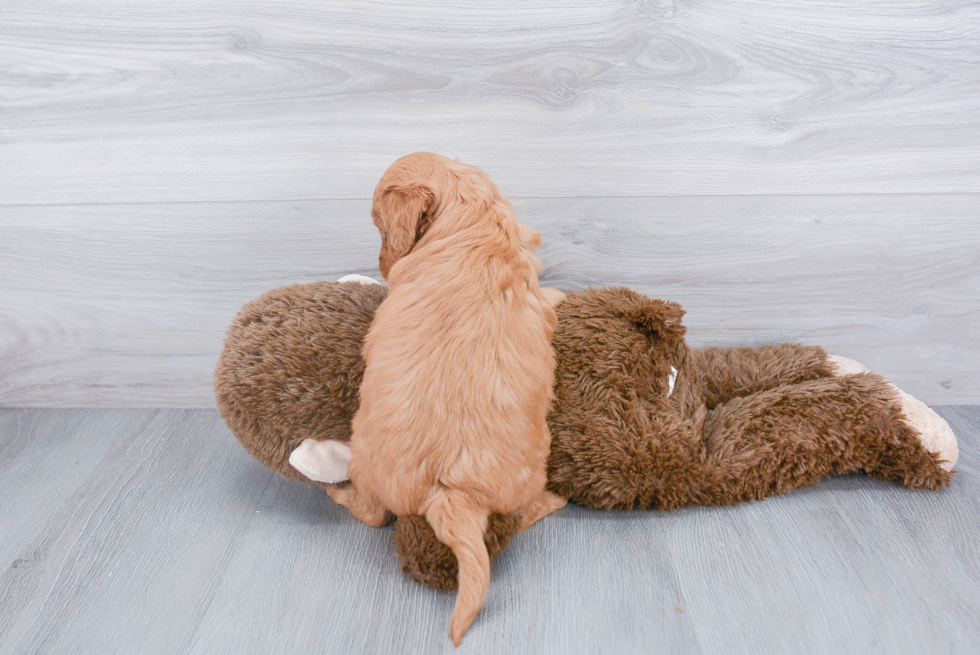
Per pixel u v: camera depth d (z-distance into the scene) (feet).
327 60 5.09
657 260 5.64
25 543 4.40
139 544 4.39
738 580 3.98
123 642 3.62
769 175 5.37
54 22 5.02
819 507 4.63
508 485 3.97
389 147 5.32
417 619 3.75
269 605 3.86
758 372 5.36
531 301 4.21
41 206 5.49
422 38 5.02
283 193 5.45
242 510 4.75
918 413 4.80
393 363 3.95
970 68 5.10
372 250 5.62
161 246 5.64
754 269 5.66
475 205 4.19
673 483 4.57
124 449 5.52
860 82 5.14
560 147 5.30
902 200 5.44
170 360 6.03
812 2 4.92
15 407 6.20
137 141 5.32
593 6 4.93
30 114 5.24
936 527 4.41
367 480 4.09
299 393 4.41
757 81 5.13
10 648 3.59
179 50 5.08
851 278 5.68
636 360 4.77
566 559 4.19
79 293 5.79
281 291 4.82
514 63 5.08
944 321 5.81
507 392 3.92
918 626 3.63
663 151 5.31
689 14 4.95
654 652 3.50
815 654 3.47
